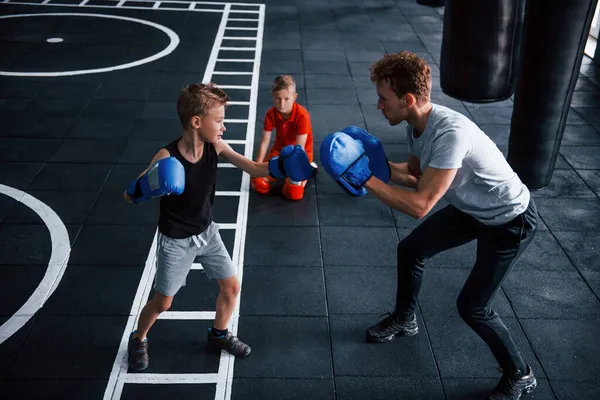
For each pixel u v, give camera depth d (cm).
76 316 382
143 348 345
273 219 489
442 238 320
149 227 472
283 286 415
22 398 325
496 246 294
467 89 588
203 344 365
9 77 741
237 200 512
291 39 922
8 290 401
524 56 494
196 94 272
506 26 550
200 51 856
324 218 493
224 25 972
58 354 354
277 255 446
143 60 816
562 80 488
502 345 314
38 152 573
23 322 376
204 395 332
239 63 819
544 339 374
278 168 307
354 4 1113
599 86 773
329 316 390
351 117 672
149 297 400
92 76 757
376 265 439
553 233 479
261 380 342
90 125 631
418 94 267
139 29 936
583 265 442
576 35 471
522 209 287
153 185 271
